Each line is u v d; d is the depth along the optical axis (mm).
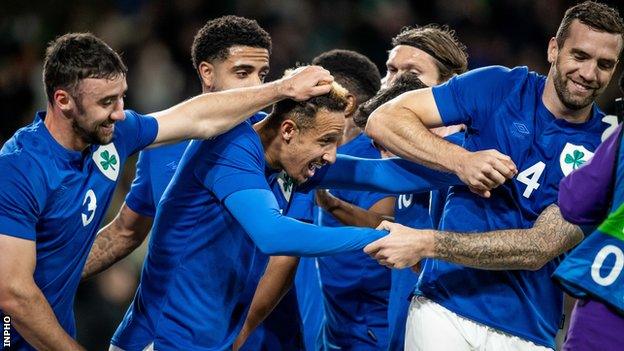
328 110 14547
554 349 15891
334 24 45656
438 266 15641
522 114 15094
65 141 14547
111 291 27734
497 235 14680
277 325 17469
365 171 16031
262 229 14055
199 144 15086
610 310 13375
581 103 14633
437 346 15305
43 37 43562
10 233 14109
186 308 14969
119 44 42844
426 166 15133
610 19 14367
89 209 15039
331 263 18484
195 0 44250
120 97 14328
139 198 17641
